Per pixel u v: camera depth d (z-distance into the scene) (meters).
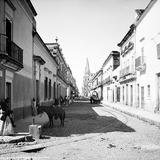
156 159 7.12
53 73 36.44
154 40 20.59
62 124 14.84
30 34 19.28
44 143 9.24
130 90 30.83
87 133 11.84
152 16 21.19
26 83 17.86
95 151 8.16
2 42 11.68
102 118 19.33
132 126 14.33
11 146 8.62
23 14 16.80
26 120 15.85
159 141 9.75
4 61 11.48
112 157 7.39
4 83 12.46
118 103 40.09
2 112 9.88
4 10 12.43
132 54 28.98
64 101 42.16
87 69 167.12
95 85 86.62
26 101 17.86
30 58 19.38
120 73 35.56
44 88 26.94
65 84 63.66
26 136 9.68
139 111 22.95
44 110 14.23
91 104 44.72
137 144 9.20
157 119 15.81
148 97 22.83
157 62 20.05
